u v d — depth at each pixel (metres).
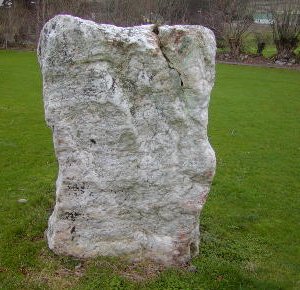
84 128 6.38
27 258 7.00
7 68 26.34
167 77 6.31
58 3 39.09
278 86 25.11
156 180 6.68
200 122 6.54
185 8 42.59
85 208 6.74
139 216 6.88
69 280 6.54
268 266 7.39
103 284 6.45
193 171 6.68
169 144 6.57
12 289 6.35
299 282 7.03
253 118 17.86
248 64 34.53
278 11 36.84
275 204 10.12
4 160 11.71
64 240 6.92
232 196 10.36
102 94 6.20
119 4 39.28
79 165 6.54
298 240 8.55
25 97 19.06
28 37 40.12
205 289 6.51
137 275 6.76
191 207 6.85
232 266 7.09
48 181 10.45
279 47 35.88
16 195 9.59
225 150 13.77
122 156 6.55
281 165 12.73
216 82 25.44
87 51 6.05
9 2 41.41
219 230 8.48
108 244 6.96
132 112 6.39
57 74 6.15
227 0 38.84
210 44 6.46
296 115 18.69
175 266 7.04
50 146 13.09
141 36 6.18
